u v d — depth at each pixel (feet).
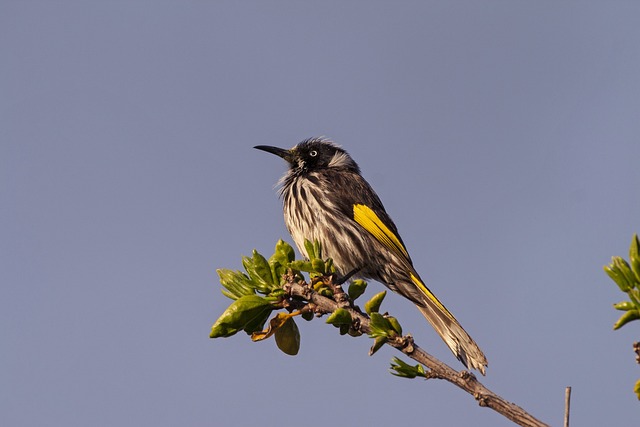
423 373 24.68
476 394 23.53
